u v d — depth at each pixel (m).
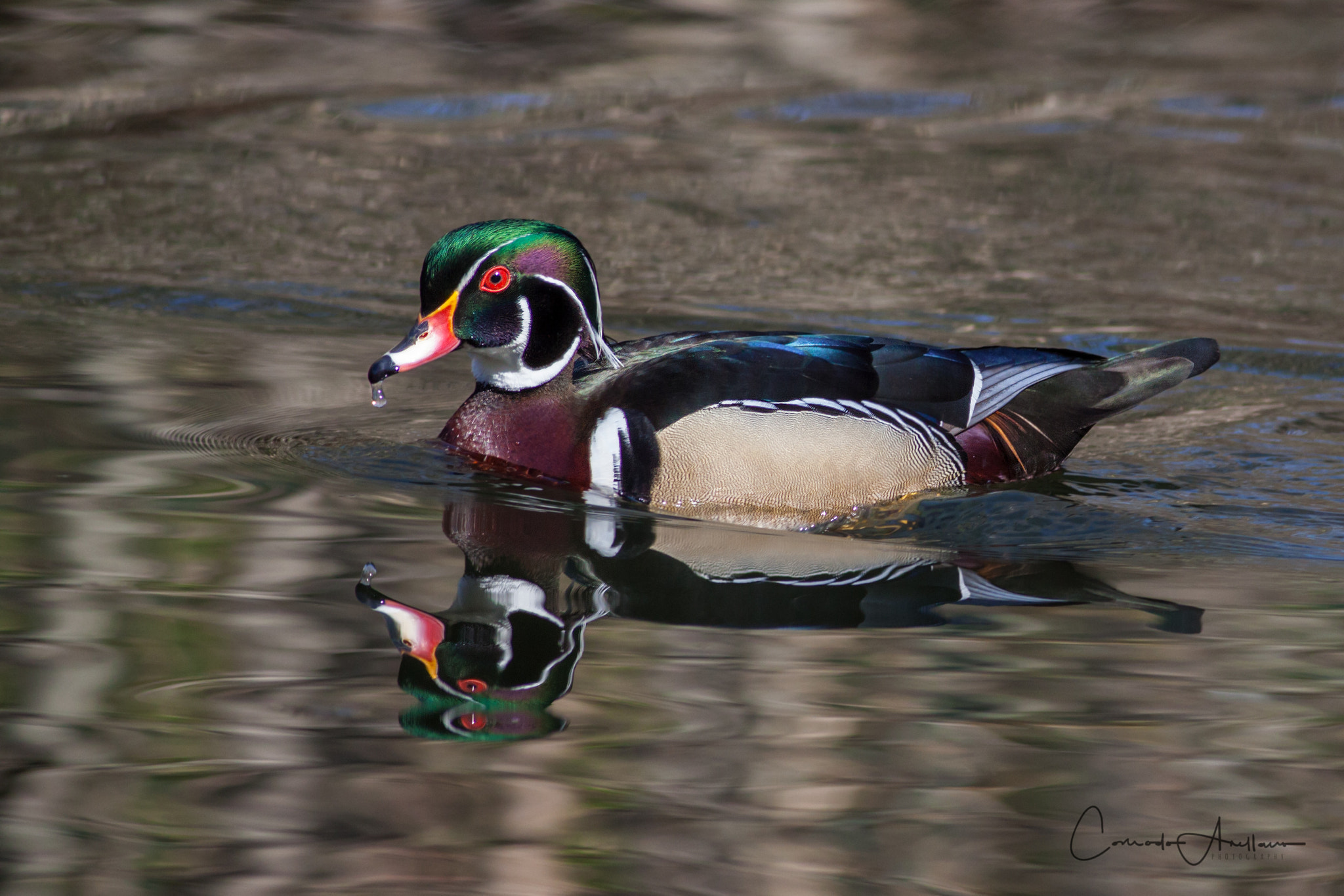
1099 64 26.14
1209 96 24.27
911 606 9.21
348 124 22.22
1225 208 19.14
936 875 6.40
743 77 25.11
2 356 13.65
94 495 10.48
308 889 6.19
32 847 6.42
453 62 25.52
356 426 12.30
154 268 16.44
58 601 8.74
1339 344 14.91
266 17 27.52
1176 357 11.72
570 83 24.61
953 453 11.23
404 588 9.12
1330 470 12.01
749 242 17.72
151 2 27.97
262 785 6.93
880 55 26.59
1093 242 17.88
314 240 17.53
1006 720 7.71
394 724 7.52
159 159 20.31
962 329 15.12
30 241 17.09
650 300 15.71
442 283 11.38
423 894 6.12
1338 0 30.03
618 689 7.95
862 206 19.11
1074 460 12.10
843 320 15.29
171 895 6.10
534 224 11.40
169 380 13.27
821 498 10.84
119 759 7.11
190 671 7.97
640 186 19.75
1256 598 9.44
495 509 10.62
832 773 7.19
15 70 23.84
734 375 10.98
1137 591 9.55
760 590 9.41
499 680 7.99
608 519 10.57
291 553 9.62
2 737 7.24
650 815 6.78
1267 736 7.59
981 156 21.38
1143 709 7.86
